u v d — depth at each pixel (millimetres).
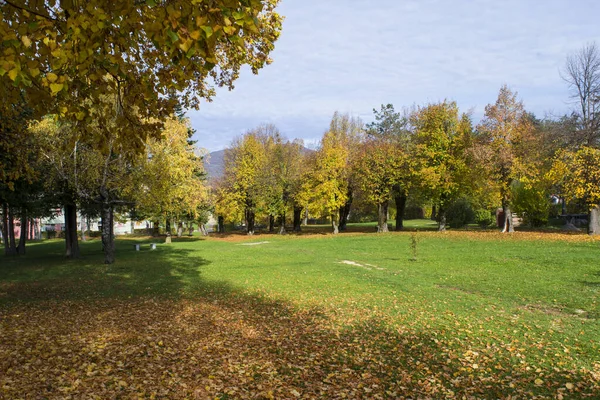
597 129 28953
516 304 10961
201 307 11258
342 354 7340
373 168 40062
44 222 68875
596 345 7449
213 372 6215
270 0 8008
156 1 3785
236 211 46094
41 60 4086
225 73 9016
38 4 4168
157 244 37750
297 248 29094
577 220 39094
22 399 4852
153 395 5215
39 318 9672
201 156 35312
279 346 7766
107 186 21016
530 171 31328
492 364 6766
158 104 5797
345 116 51875
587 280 13367
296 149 48781
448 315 9906
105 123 5574
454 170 36781
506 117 32094
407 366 6754
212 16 3879
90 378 5633
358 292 12938
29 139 13312
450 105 37500
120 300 12359
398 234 36719
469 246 24422
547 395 5539
